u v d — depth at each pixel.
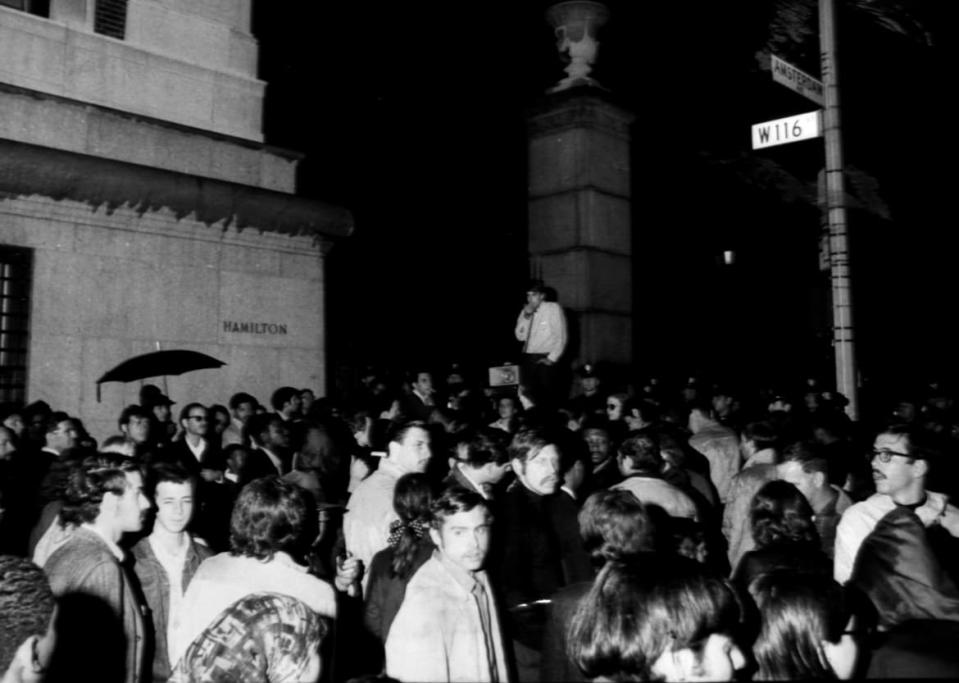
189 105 12.30
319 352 13.15
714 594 2.40
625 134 16.44
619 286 16.03
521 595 4.66
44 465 6.88
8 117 10.31
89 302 10.73
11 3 10.83
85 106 10.94
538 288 14.31
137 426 7.85
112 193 10.70
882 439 4.67
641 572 2.46
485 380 19.22
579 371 14.00
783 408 11.19
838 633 2.93
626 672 2.37
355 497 5.75
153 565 4.37
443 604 3.69
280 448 7.57
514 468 5.10
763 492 4.58
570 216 15.70
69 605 3.78
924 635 3.70
